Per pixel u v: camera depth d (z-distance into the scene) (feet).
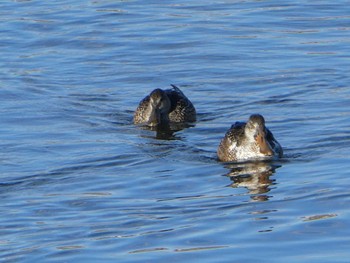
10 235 124.36
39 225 127.44
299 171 144.87
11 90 198.80
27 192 141.59
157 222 125.70
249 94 193.47
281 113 178.91
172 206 132.05
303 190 135.13
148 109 179.93
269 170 146.92
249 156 152.46
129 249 116.37
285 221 123.03
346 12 250.78
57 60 220.64
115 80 206.69
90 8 260.83
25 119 181.27
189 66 213.25
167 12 255.70
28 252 117.50
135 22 247.09
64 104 190.49
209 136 171.01
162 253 114.21
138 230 123.03
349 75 199.82
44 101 192.34
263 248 114.01
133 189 141.18
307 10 253.44
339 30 235.61
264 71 206.28
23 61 220.43
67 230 124.77
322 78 198.90
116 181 144.97
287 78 200.44
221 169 149.48
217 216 126.72
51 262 113.80
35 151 161.79
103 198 137.18
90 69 213.87
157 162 154.40
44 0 270.87
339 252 111.55
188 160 155.43
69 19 250.78
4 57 223.71
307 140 161.17
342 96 186.19
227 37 232.32
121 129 176.96
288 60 212.84
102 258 113.80
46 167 153.17
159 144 165.58
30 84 203.00
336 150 154.40
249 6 258.78
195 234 120.16
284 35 232.94
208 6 260.01
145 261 111.75
